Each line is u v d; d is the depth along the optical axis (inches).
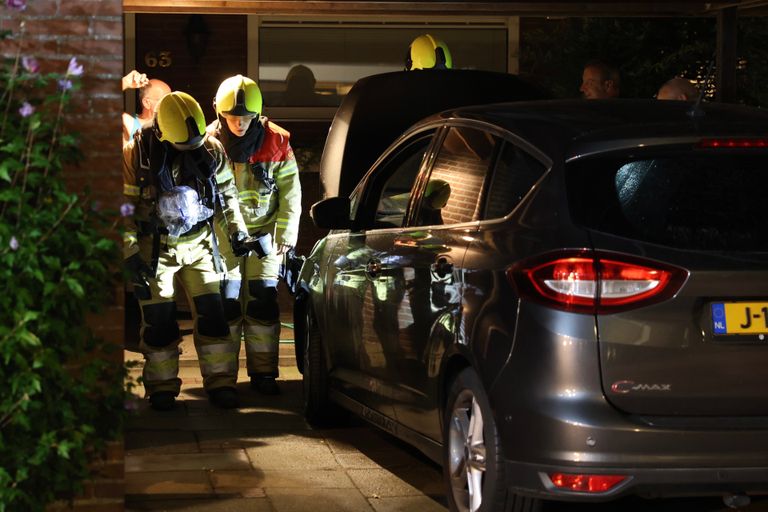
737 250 218.5
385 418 289.1
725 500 234.4
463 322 239.5
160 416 366.6
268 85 700.0
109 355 230.7
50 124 214.8
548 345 217.3
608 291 215.8
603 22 548.4
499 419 225.1
